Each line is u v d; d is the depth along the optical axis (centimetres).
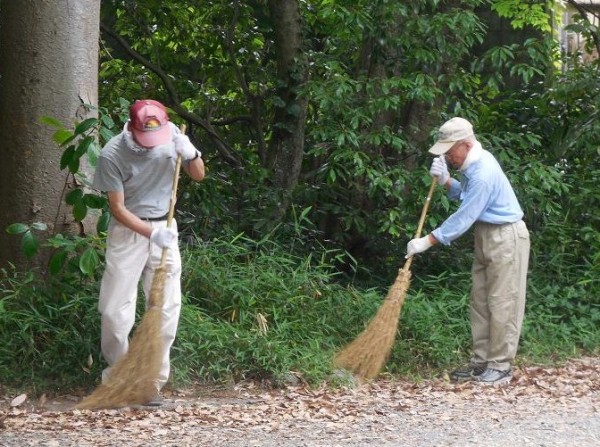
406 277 1033
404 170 1391
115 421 885
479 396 1018
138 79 1684
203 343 1067
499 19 1898
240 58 1662
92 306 1052
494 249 1079
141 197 939
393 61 1457
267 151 1564
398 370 1129
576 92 1587
